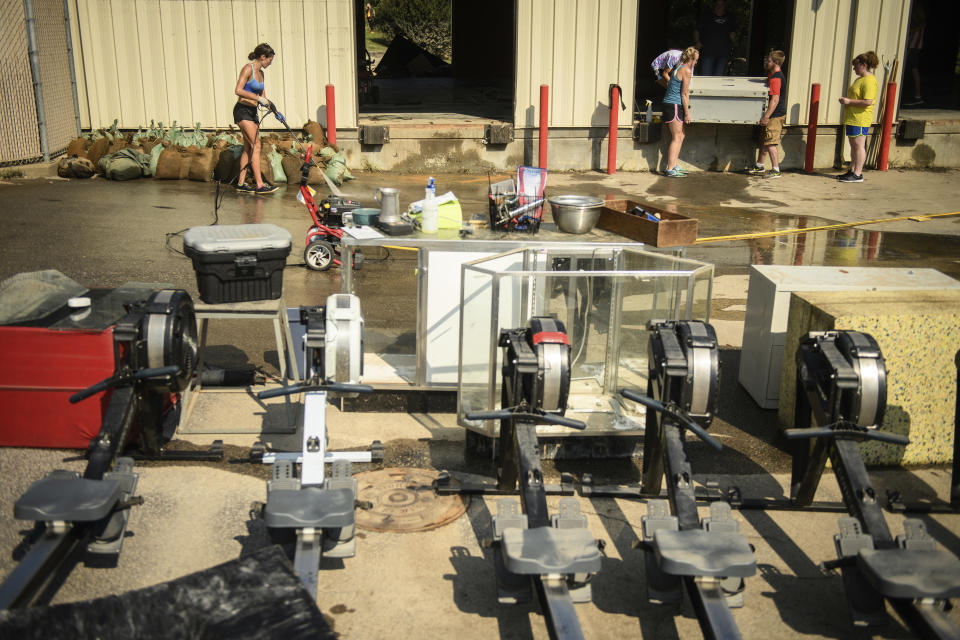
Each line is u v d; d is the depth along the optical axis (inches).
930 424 202.4
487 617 144.3
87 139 512.7
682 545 137.0
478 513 176.4
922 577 131.6
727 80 590.6
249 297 208.4
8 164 478.3
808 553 167.5
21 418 189.0
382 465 195.0
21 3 466.3
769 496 189.6
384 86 850.1
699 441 213.6
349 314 190.2
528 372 159.6
